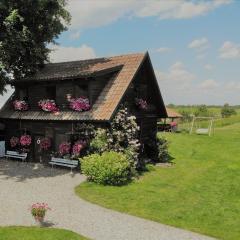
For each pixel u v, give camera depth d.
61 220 15.90
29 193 19.84
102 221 15.88
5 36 24.03
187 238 14.29
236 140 41.88
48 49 29.28
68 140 26.28
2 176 23.67
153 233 14.70
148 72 28.89
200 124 67.06
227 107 97.94
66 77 25.09
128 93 26.67
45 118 26.58
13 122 29.56
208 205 18.52
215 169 27.33
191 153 34.06
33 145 28.47
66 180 22.73
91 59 30.05
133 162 24.17
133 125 24.81
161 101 30.52
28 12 25.22
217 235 14.68
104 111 24.03
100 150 23.91
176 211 17.38
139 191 20.50
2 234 13.91
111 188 20.89
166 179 23.83
